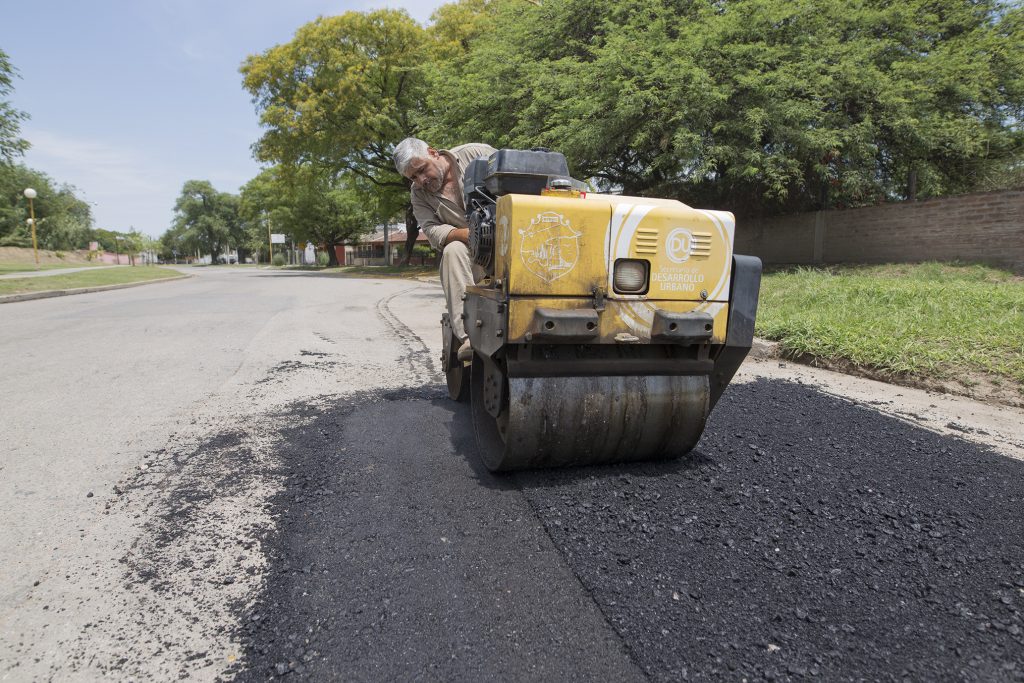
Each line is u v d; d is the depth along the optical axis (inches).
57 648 71.8
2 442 141.7
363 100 946.7
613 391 108.2
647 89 447.5
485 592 81.2
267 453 134.6
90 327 330.3
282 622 75.7
